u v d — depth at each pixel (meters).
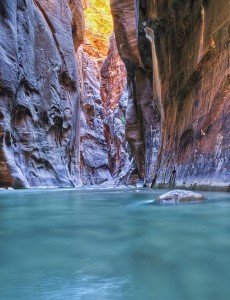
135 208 5.88
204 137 10.23
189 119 12.18
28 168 26.94
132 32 26.11
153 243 2.98
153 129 24.78
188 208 5.23
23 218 4.93
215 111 9.77
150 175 23.86
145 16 17.67
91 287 1.97
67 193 14.00
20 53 27.41
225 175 8.11
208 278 2.08
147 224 3.93
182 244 2.91
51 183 29.06
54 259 2.59
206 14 11.14
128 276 2.15
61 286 2.01
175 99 14.74
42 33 32.31
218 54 10.11
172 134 14.75
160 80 17.59
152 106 25.12
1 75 23.09
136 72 26.81
